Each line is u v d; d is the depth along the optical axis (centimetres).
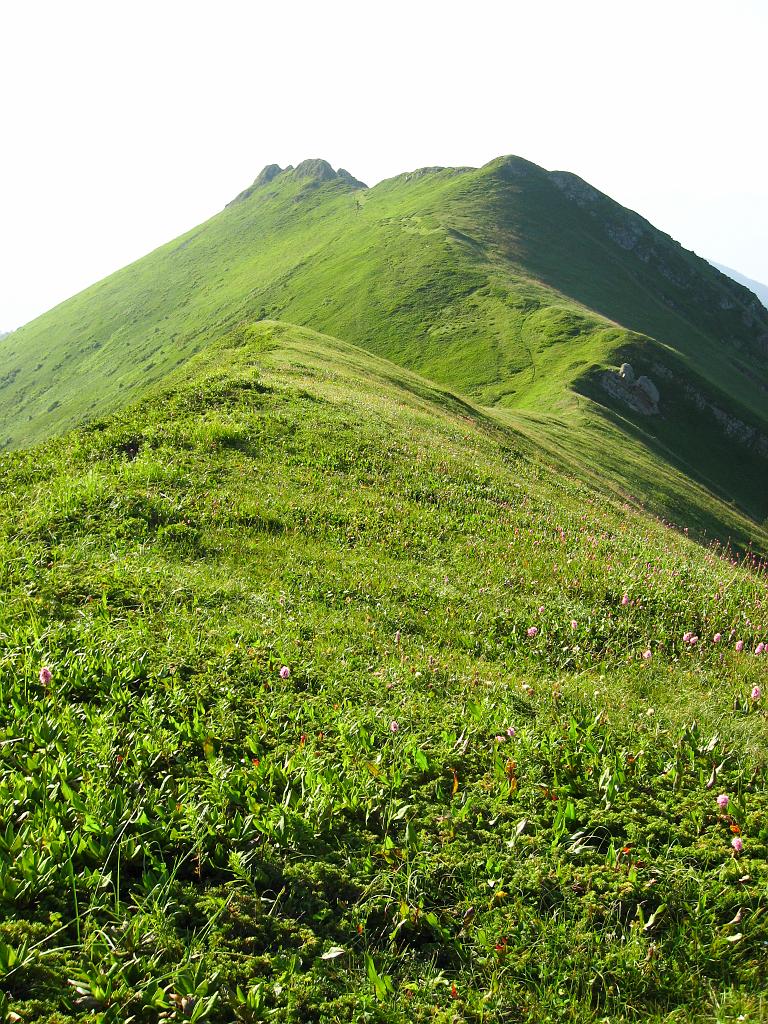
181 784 579
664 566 1625
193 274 19175
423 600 1186
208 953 436
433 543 1495
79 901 455
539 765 668
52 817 505
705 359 12219
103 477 1450
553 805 613
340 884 511
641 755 691
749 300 15750
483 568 1404
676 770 677
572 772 665
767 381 13312
